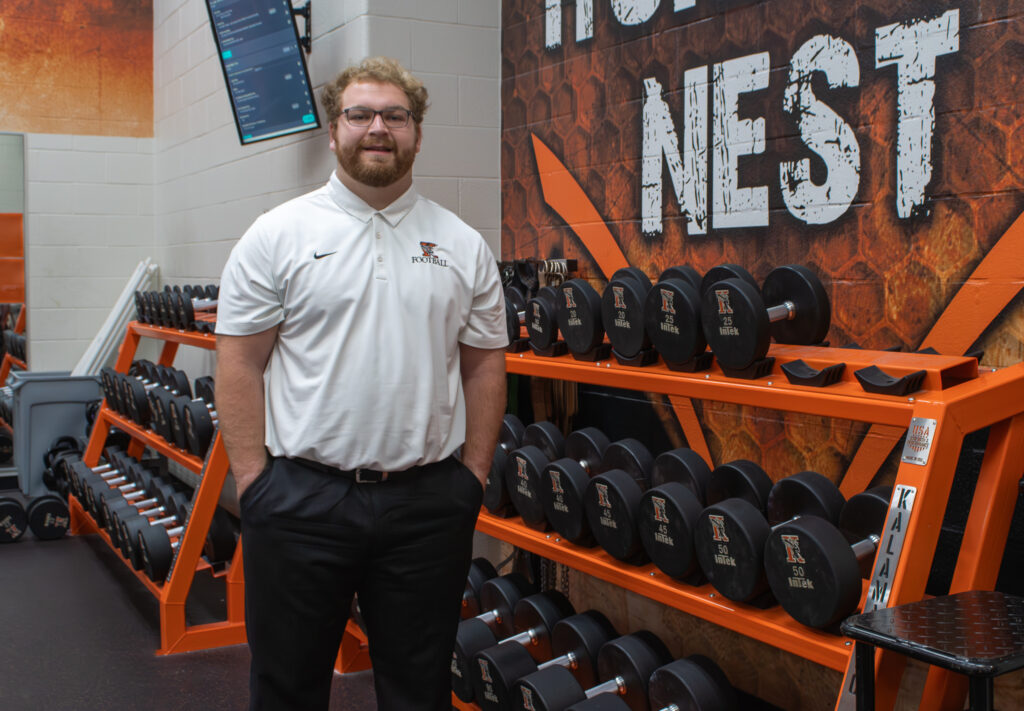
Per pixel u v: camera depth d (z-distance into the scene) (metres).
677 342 2.03
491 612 2.65
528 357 2.51
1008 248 2.04
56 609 3.56
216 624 3.26
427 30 3.46
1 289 5.90
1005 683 1.94
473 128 3.58
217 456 3.13
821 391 1.74
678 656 2.78
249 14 3.89
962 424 1.58
